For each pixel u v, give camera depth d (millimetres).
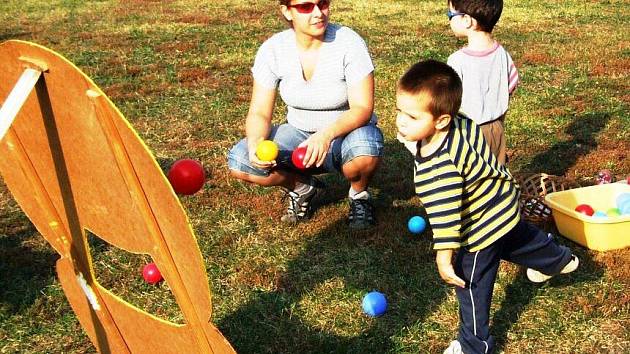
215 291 4027
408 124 2908
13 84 2430
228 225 4777
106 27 12500
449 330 3607
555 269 3455
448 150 2926
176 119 7121
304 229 4688
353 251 4398
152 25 12594
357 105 4273
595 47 9781
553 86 7863
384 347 3498
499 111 4336
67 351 3564
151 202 2256
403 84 2885
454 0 4258
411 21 12352
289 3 4047
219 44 10820
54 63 2223
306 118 4484
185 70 9148
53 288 4070
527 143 6137
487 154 3020
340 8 14000
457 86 2881
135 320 2785
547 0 14102
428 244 4430
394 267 4191
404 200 5109
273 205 5035
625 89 7664
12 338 3664
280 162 4414
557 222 4434
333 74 4301
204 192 5281
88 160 2389
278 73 4402
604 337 3500
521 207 4629
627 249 4250
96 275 4203
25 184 2705
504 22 11930
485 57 4242
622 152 5832
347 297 3920
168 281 2418
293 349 3506
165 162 5969
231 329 3678
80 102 2250
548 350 3436
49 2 15617
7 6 15172
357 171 4461
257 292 3998
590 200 4770
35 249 4508
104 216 2520
